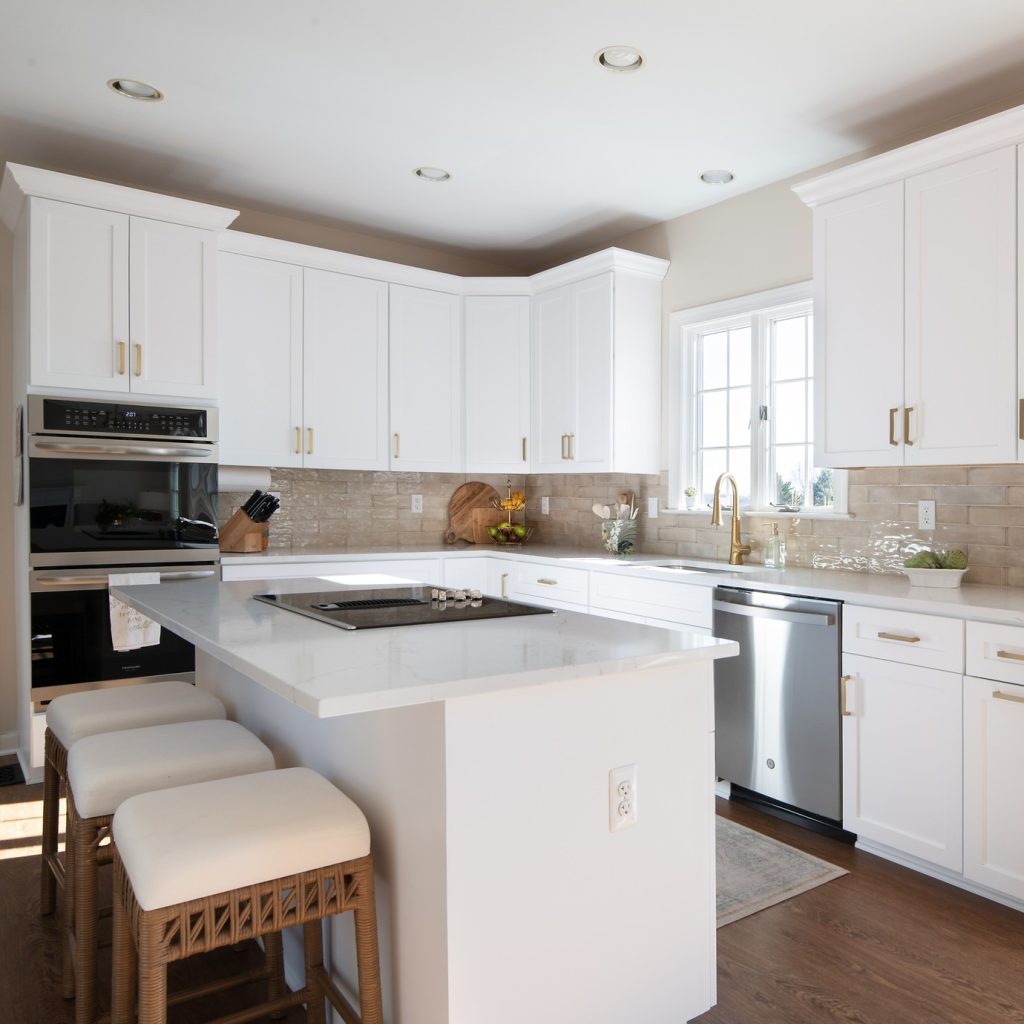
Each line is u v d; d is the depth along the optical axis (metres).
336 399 4.16
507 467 4.61
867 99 2.95
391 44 2.62
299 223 4.31
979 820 2.37
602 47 2.62
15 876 2.52
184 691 2.29
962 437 2.67
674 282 4.22
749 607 3.03
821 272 3.09
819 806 2.81
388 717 1.54
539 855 1.48
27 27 2.53
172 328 3.47
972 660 2.38
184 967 2.07
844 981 1.99
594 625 1.83
